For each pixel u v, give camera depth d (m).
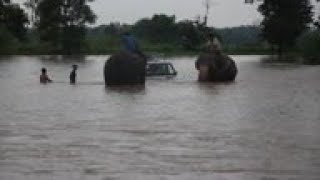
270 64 83.12
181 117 24.47
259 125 22.30
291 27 129.75
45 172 15.12
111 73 42.00
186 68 69.31
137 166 15.73
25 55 130.50
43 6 139.38
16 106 28.95
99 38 153.88
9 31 144.88
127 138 19.64
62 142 18.97
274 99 31.84
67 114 25.67
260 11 135.25
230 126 22.05
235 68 46.12
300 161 16.25
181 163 16.08
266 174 14.95
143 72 42.56
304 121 23.30
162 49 142.50
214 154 17.17
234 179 14.49
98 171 15.22
